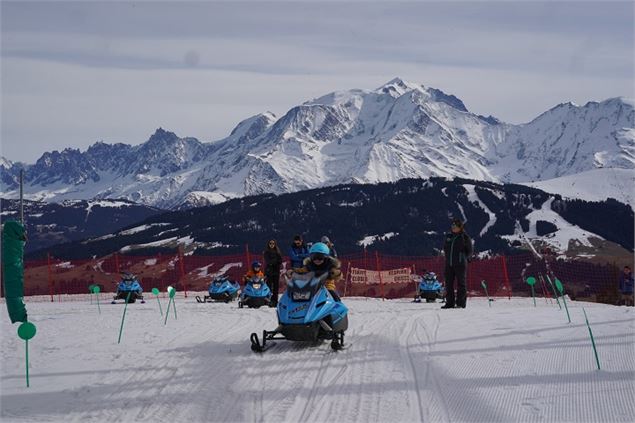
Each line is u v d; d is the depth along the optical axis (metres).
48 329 14.93
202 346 11.77
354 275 32.59
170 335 13.23
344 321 11.80
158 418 7.54
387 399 7.97
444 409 7.52
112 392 8.64
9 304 11.24
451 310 17.14
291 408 7.74
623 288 25.22
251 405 7.91
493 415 7.27
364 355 10.60
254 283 21.97
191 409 7.83
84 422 7.46
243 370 9.70
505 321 13.77
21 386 9.11
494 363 9.58
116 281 38.47
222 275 26.41
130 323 15.62
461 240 19.00
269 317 16.20
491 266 36.41
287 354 10.84
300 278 11.50
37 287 39.81
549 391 8.06
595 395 7.82
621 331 11.67
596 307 18.20
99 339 12.99
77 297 33.00
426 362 9.84
